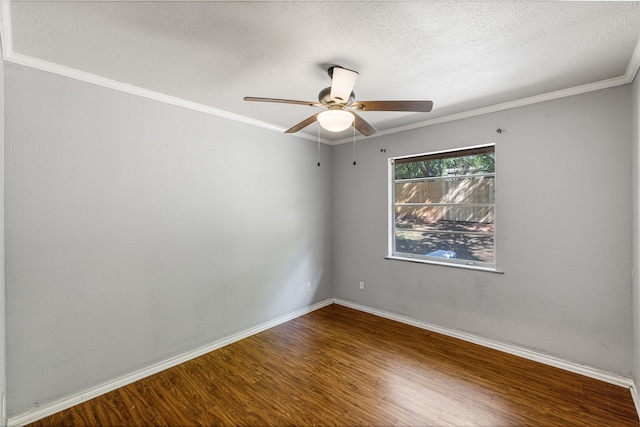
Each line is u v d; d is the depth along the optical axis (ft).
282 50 6.22
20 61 6.32
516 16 5.12
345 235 14.02
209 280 9.73
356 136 13.28
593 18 5.16
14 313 6.30
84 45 5.98
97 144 7.43
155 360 8.46
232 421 6.48
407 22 5.28
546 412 6.64
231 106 9.53
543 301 8.77
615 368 7.69
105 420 6.54
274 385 7.76
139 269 8.18
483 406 6.87
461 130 10.27
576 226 8.21
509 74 7.34
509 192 9.32
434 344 10.06
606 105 7.73
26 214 6.44
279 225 11.99
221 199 10.05
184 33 5.61
